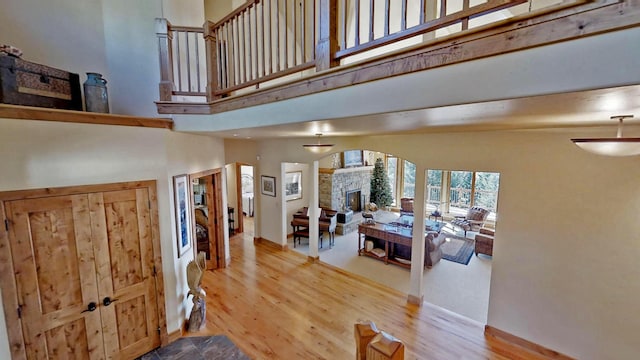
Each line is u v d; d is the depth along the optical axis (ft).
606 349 9.34
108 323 9.61
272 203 21.84
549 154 9.90
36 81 8.21
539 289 10.45
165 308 11.12
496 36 4.15
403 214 30.40
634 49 3.19
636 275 8.71
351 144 16.02
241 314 13.28
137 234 10.19
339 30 7.21
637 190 8.54
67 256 8.64
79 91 9.50
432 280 17.69
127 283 10.02
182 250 12.17
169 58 11.18
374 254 20.98
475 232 27.58
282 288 15.76
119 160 9.62
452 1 15.78
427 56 4.86
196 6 15.03
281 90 7.84
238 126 9.71
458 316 13.15
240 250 21.63
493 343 11.31
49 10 10.27
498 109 5.10
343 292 15.37
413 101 5.14
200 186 23.72
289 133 12.80
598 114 5.75
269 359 10.48
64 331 8.68
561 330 10.12
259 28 17.47
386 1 5.45
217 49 10.80
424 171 13.19
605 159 8.94
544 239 10.21
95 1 11.34
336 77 6.34
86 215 8.97
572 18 3.54
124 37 11.98
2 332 7.57
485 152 11.31
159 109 11.19
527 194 10.44
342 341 11.48
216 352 10.82
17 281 7.77
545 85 3.83
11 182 7.56
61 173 8.40
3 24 9.34
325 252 22.15
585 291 9.58
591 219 9.30
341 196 29.76
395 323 12.63
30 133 7.79
